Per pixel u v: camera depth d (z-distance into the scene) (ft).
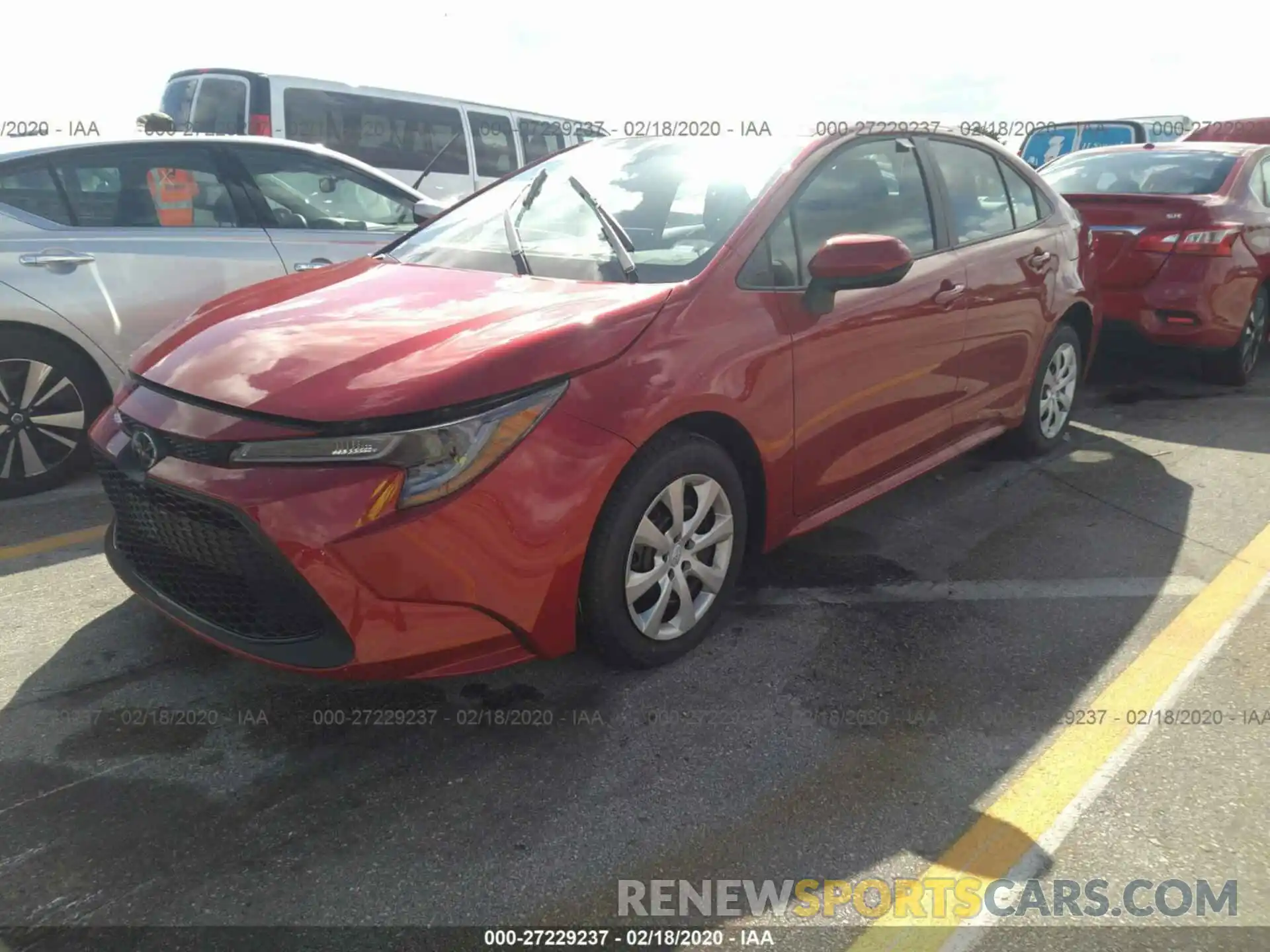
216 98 29.04
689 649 9.79
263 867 6.97
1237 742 8.50
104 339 14.47
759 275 9.85
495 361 7.87
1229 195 19.13
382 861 7.06
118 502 8.89
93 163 14.74
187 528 8.06
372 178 17.81
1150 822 7.53
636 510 8.66
